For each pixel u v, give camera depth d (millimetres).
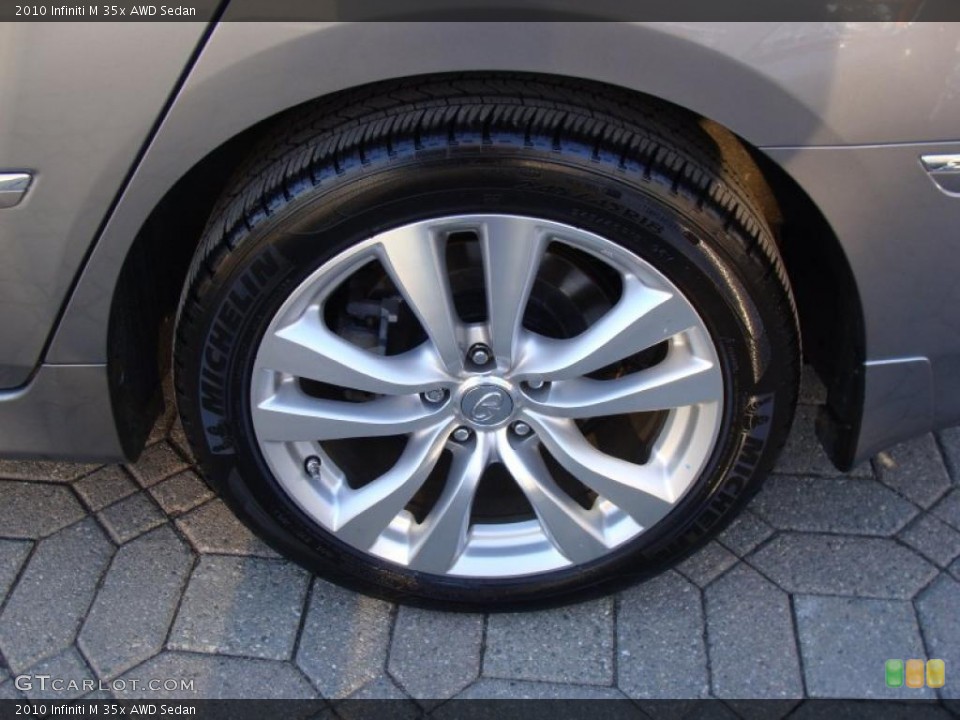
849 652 2209
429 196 1714
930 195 1746
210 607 2291
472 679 2182
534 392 1988
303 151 1717
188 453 2574
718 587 2328
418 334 2062
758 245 1785
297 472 2053
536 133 1673
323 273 1796
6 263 1786
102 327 1887
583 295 2006
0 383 1967
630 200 1715
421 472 2035
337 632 2258
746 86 1627
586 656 2217
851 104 1646
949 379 2008
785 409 1968
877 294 1869
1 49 1590
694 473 2035
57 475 2535
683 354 1927
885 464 2561
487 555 2180
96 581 2330
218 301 1809
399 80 1727
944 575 2336
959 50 1608
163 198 1853
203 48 1586
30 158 1681
